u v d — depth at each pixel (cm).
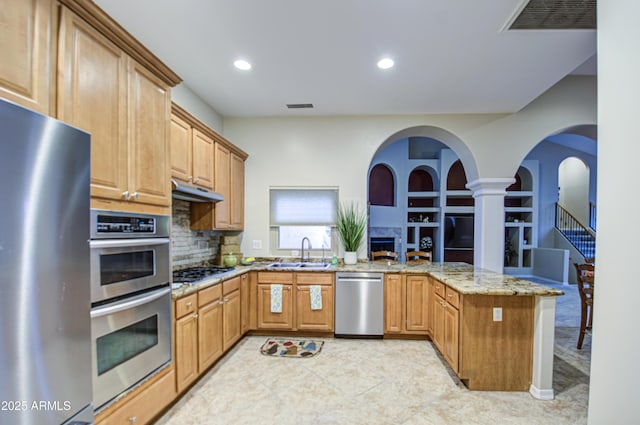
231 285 305
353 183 409
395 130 405
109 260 152
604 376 137
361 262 405
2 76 108
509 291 232
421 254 418
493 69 283
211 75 297
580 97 389
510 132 393
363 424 200
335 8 201
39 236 97
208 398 228
